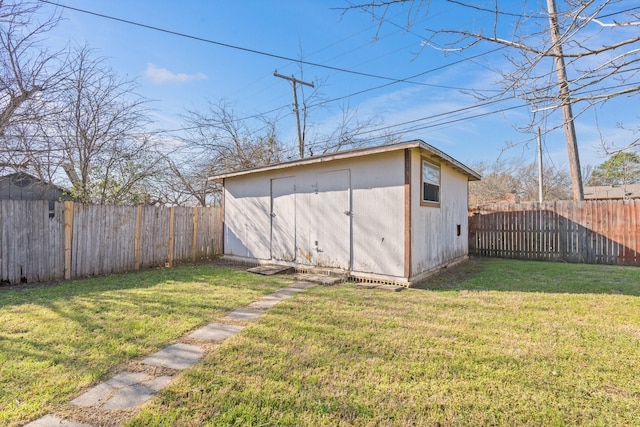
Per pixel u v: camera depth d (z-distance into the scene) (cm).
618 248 830
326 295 509
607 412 207
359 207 640
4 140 657
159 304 452
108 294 511
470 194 2573
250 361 278
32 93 652
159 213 819
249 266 827
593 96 279
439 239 728
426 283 605
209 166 1462
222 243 952
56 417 205
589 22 262
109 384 244
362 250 636
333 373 257
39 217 619
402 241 581
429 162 674
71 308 430
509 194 2097
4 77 623
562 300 464
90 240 684
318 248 705
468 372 257
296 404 217
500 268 773
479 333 338
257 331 346
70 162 907
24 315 400
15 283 588
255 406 215
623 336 327
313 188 716
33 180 895
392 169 597
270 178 809
